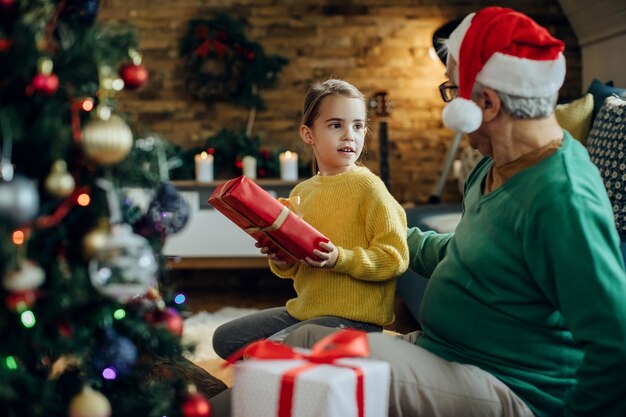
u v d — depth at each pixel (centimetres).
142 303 137
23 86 124
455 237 161
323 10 507
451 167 511
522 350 149
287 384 127
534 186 143
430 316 161
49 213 127
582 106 327
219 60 499
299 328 167
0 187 115
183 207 136
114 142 122
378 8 506
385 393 135
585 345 136
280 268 204
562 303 137
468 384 145
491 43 145
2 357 123
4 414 124
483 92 148
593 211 138
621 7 403
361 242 192
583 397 137
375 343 146
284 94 511
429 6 505
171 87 511
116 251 122
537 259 140
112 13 506
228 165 495
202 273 514
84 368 131
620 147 270
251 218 171
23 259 118
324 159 202
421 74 509
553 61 145
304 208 199
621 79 423
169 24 506
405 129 511
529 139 148
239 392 133
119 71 131
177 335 137
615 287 134
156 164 134
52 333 127
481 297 151
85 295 124
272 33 508
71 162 127
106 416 125
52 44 128
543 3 498
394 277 188
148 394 134
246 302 461
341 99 200
